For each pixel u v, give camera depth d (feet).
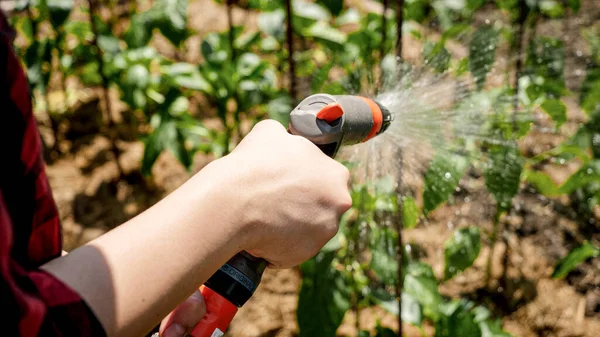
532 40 7.17
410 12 7.62
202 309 2.69
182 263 2.09
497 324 5.60
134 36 7.84
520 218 7.37
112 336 1.96
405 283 5.58
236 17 10.32
